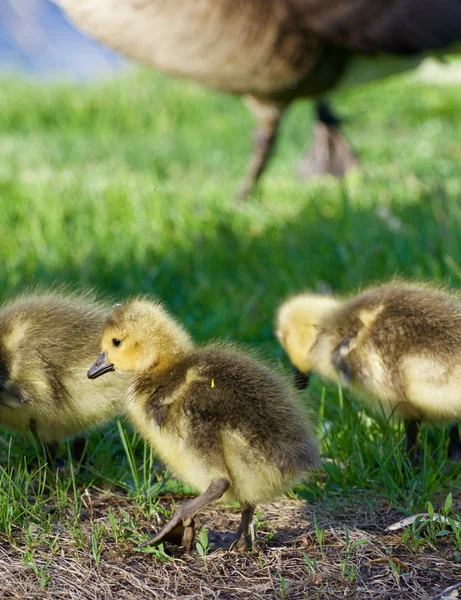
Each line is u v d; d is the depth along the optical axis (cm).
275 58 1548
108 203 1600
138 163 2150
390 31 1566
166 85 3045
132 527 672
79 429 773
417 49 1600
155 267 1315
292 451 631
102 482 764
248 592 602
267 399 646
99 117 2770
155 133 2661
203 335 1084
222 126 2706
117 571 621
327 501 734
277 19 1505
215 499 620
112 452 802
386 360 775
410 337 768
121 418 834
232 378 652
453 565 633
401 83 3189
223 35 1520
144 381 686
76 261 1347
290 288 1223
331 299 899
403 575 620
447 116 2808
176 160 2225
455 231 1296
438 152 2231
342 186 1614
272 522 704
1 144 2372
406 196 1579
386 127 2695
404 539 656
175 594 598
